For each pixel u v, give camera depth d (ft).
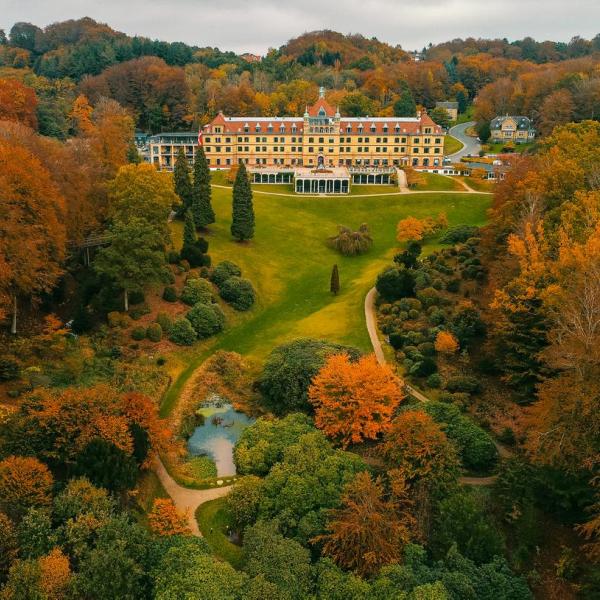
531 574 148.05
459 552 149.89
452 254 333.01
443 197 472.03
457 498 157.69
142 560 141.28
